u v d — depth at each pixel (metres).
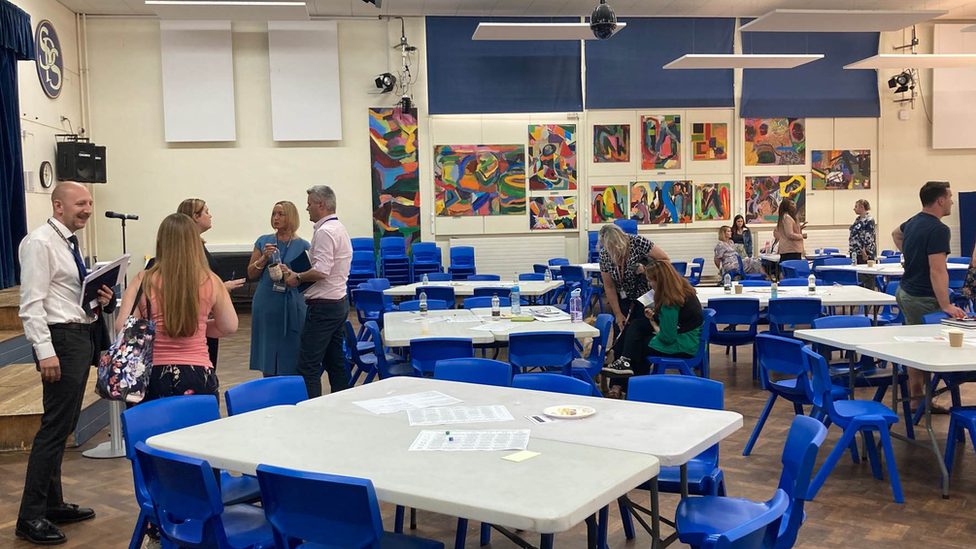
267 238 5.41
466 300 6.94
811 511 3.75
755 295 7.06
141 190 12.73
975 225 14.05
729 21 13.60
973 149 14.41
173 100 12.60
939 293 5.04
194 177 12.86
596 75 13.46
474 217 13.59
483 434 2.60
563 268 9.89
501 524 1.87
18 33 8.73
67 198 3.58
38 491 3.57
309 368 5.27
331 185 13.20
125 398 3.16
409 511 3.92
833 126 14.11
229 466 2.40
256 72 12.89
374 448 2.47
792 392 4.39
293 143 13.06
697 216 13.97
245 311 12.33
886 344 4.30
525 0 12.45
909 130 14.27
